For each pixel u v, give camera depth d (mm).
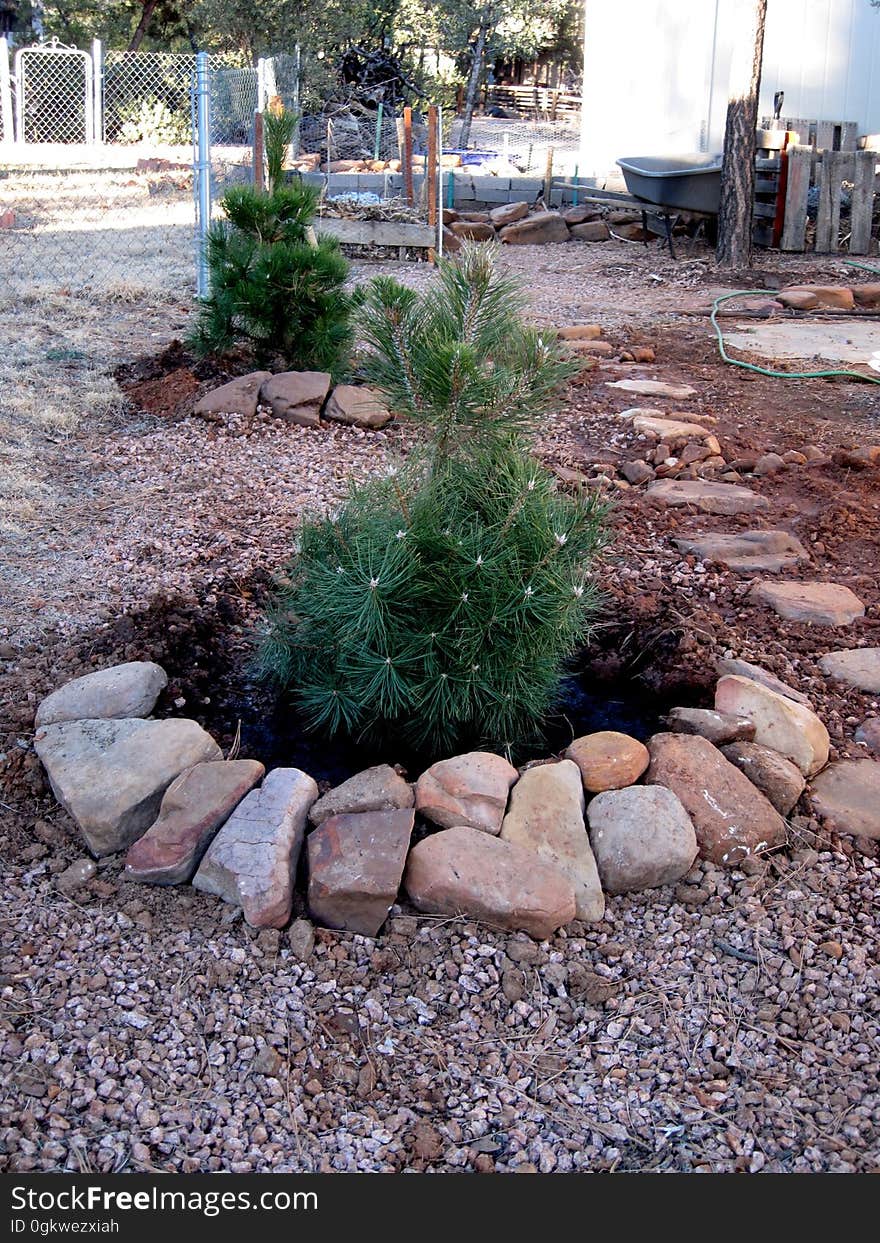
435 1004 2580
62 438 5906
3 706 3467
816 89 14312
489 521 3225
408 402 3125
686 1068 2443
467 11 24156
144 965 2617
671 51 14695
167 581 4277
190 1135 2230
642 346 7965
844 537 4848
